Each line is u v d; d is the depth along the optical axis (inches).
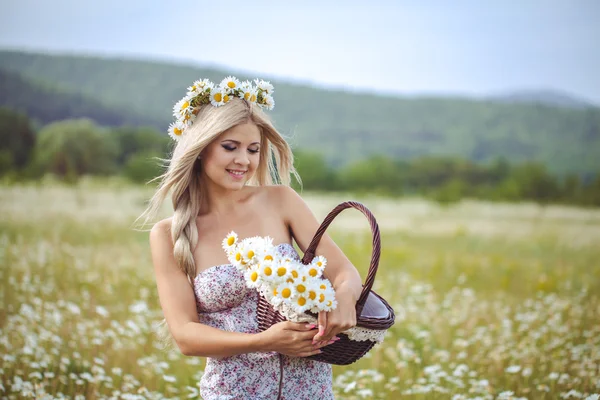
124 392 183.6
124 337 244.4
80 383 181.0
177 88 5944.9
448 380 191.3
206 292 117.6
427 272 430.9
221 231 123.0
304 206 128.6
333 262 121.0
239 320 117.5
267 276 102.5
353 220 999.6
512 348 236.4
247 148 120.2
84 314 274.1
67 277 349.4
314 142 5644.7
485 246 650.2
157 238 122.2
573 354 219.0
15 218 661.3
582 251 612.1
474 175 3154.5
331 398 120.7
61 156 2199.8
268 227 125.0
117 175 2297.0
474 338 243.1
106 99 5162.4
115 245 505.7
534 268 454.0
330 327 103.6
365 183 2635.3
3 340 213.2
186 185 121.1
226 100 120.0
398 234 749.3
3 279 327.6
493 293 361.1
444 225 944.3
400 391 192.1
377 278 391.5
